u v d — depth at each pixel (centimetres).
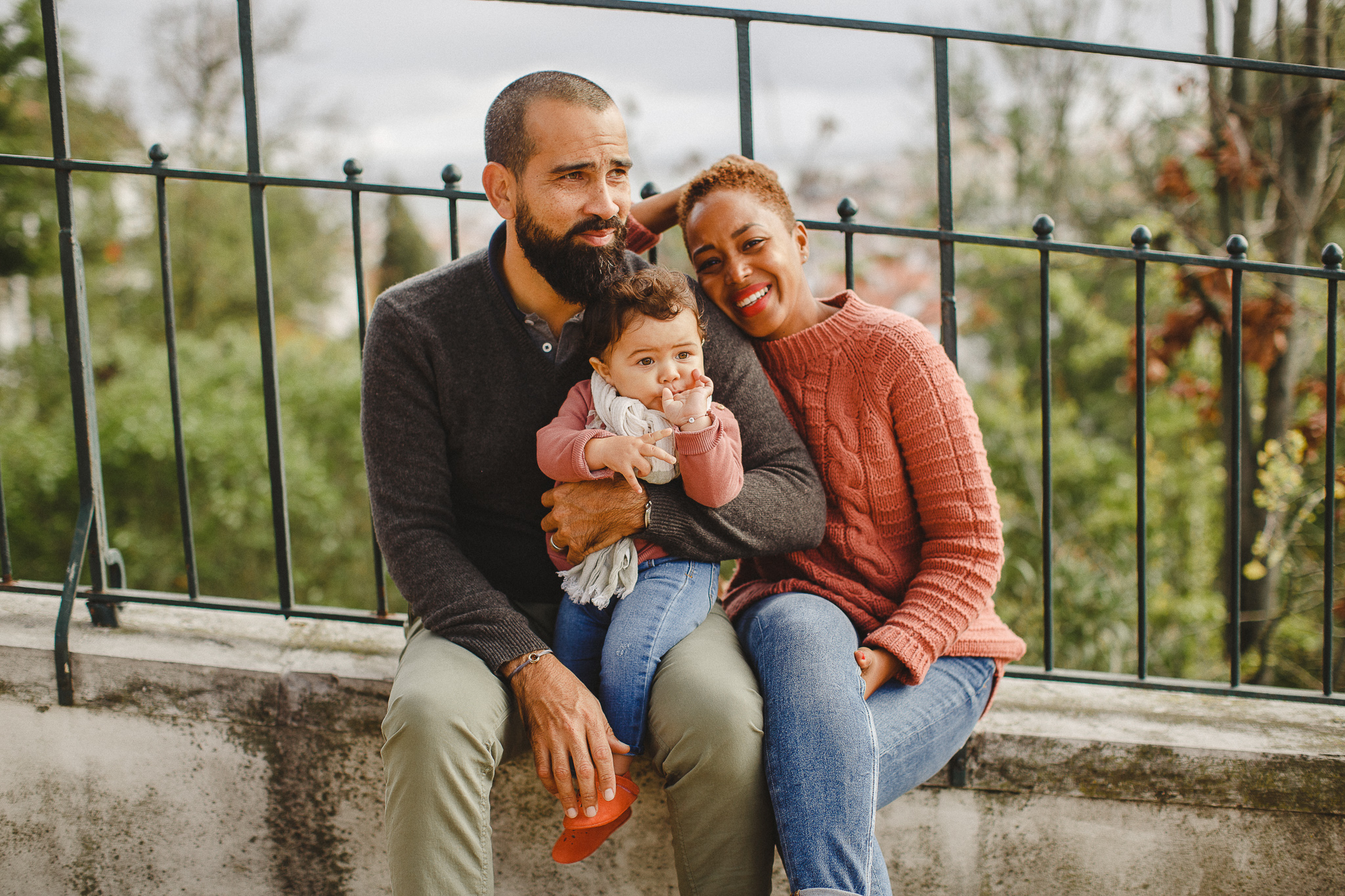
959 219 1018
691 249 174
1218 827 176
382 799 181
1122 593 500
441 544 161
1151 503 671
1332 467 191
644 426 157
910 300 977
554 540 163
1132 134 712
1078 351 956
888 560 169
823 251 852
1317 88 416
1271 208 461
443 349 164
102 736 188
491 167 166
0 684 189
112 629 196
